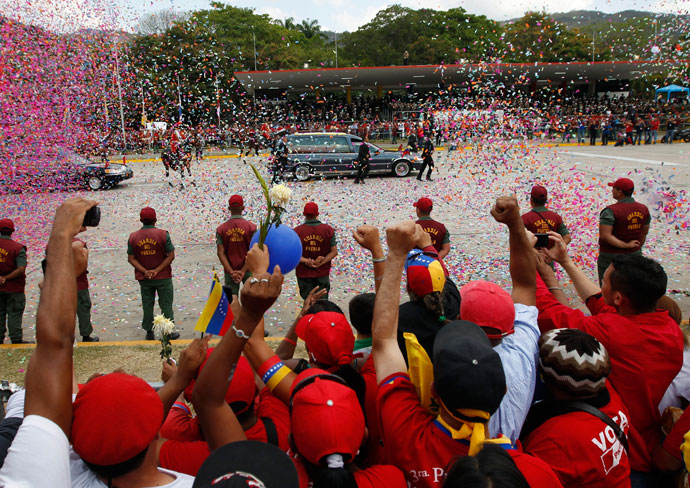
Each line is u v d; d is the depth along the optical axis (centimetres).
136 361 540
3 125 1170
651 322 223
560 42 3438
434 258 239
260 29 4334
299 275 616
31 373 137
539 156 1731
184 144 1684
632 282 221
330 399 158
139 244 614
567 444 171
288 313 704
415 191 1527
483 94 1338
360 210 1282
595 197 1228
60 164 1461
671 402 234
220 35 3906
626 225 602
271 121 2400
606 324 226
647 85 3828
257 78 3134
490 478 120
